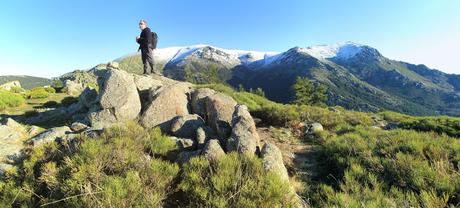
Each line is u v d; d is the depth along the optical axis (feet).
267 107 51.57
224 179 19.54
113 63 51.42
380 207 17.92
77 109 48.19
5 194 20.02
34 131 37.09
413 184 21.81
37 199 20.49
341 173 25.48
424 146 29.04
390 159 25.62
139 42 51.16
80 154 22.90
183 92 40.45
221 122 32.71
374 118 58.54
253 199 18.13
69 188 19.03
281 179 20.57
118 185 18.04
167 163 22.76
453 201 19.43
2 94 89.76
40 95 122.11
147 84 44.21
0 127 34.35
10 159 27.55
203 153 24.36
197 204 17.95
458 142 30.76
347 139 33.22
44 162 24.41
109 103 35.91
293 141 37.27
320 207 19.94
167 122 34.42
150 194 18.47
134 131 29.07
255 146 26.35
